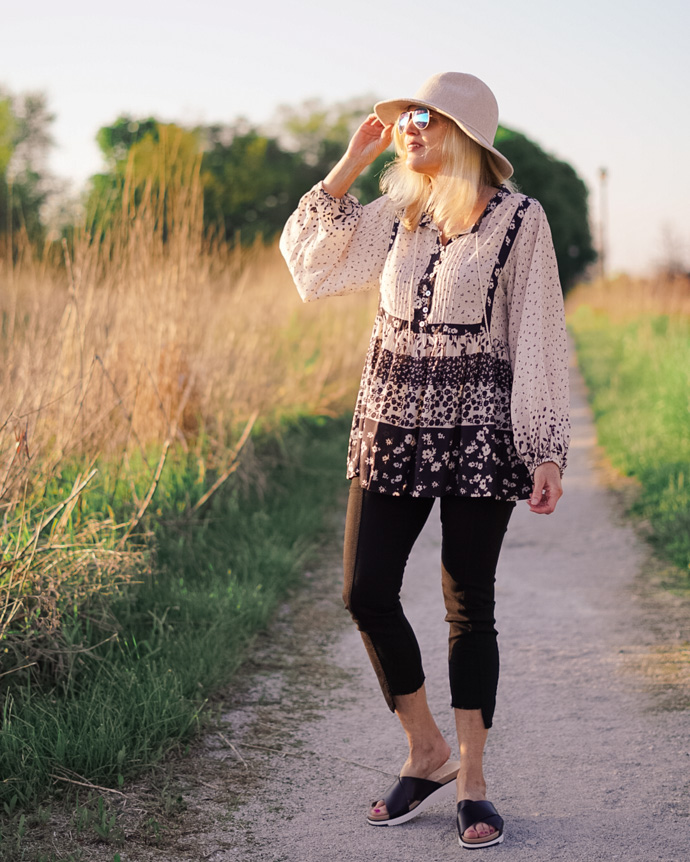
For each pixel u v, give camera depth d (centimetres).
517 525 573
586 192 2680
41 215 529
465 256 211
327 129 4375
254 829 225
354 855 212
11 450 337
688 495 547
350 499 226
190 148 574
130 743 254
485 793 225
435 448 212
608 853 211
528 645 365
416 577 475
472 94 214
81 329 418
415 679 227
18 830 214
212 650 324
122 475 437
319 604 417
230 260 681
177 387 520
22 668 278
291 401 758
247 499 524
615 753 267
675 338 1126
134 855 210
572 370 1459
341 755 269
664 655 346
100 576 321
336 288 233
